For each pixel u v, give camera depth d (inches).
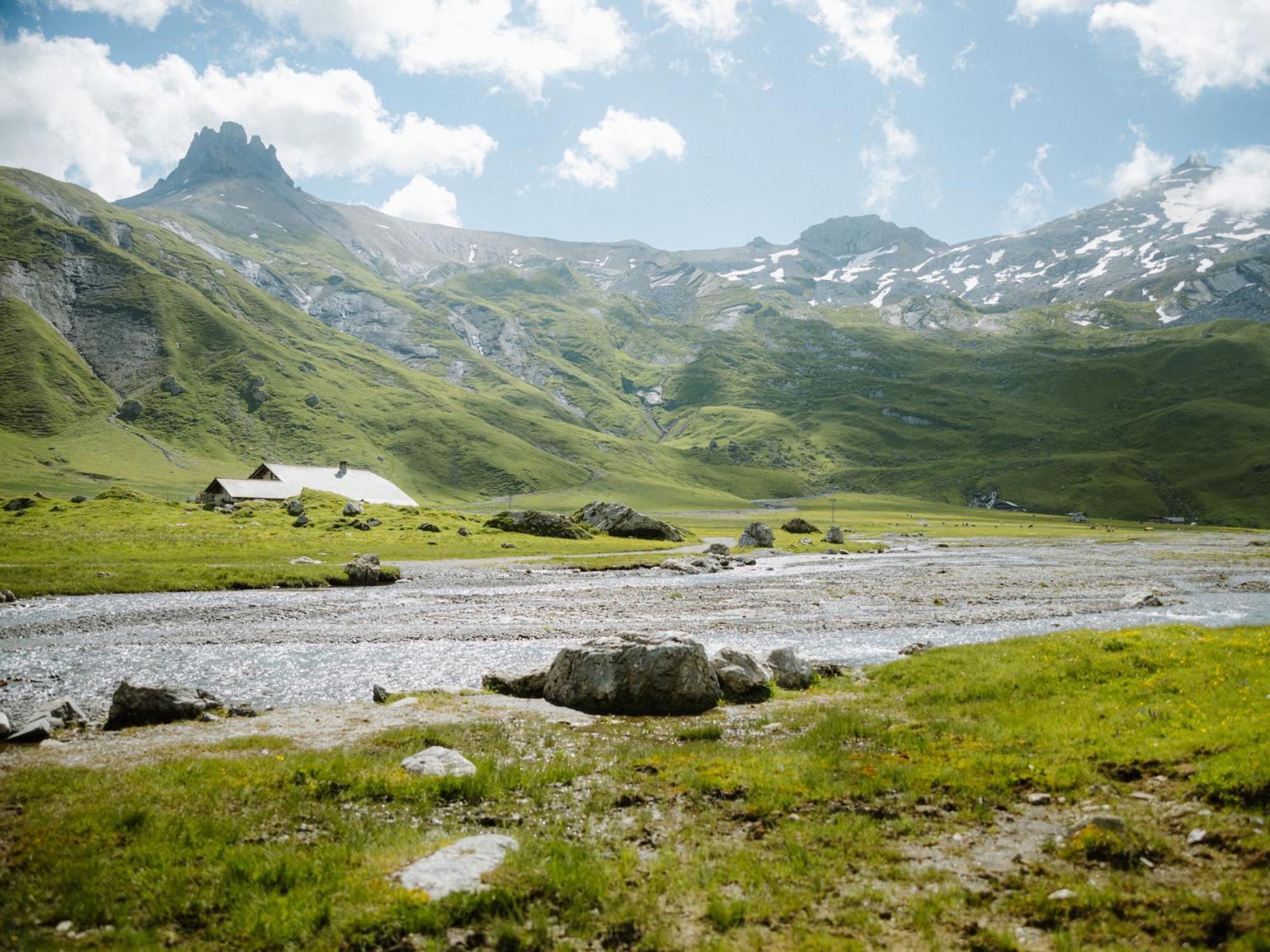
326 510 4881.9
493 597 2364.7
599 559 3646.7
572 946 422.0
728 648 1220.5
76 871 496.7
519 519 4864.7
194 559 2768.2
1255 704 768.3
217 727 927.7
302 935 431.8
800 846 541.0
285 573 2527.1
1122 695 897.5
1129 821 551.5
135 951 420.5
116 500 4778.5
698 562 3560.5
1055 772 668.1
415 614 1983.3
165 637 1608.0
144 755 781.3
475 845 530.6
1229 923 416.2
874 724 881.5
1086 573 3417.8
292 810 611.2
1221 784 585.9
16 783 657.6
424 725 936.9
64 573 2288.4
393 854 522.0
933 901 458.0
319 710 1043.3
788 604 2281.0
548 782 698.2
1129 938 412.8
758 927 438.3
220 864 512.1
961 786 653.3
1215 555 4773.6
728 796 655.1
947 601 2374.5
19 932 433.1
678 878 497.7
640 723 970.1
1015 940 413.7
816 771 699.4
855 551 4874.5
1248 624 1934.1
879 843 549.0
